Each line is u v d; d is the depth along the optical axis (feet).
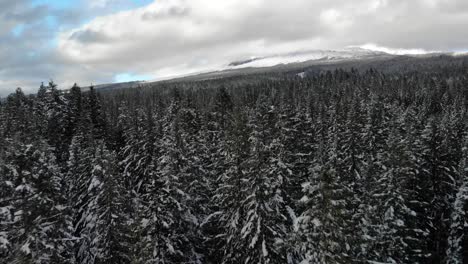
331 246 64.23
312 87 544.62
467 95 407.23
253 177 84.94
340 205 65.87
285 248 85.10
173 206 98.02
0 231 82.74
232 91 644.69
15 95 272.10
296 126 149.07
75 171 141.59
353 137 137.80
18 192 80.89
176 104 220.84
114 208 102.06
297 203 69.67
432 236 131.95
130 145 156.35
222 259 106.93
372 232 86.17
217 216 112.16
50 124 194.70
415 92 406.62
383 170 106.93
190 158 123.44
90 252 113.29
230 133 115.55
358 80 605.73
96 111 230.48
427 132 139.85
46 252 81.87
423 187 123.03
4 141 116.26
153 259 91.86
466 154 132.67
